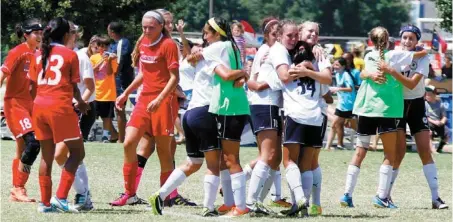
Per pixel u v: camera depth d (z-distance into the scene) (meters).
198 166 22.30
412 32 25.39
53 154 22.59
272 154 22.28
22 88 25.06
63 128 22.16
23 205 23.83
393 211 24.16
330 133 44.56
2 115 45.50
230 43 21.80
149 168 34.09
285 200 24.89
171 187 22.20
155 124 24.03
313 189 23.02
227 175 22.52
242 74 21.52
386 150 25.22
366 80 25.27
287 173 22.05
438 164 38.97
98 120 47.72
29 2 64.88
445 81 57.31
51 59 22.19
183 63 28.55
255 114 22.33
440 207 25.19
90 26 66.81
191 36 59.59
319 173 22.95
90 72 25.19
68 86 22.28
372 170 35.47
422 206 25.91
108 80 43.31
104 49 42.72
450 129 49.34
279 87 22.05
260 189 22.36
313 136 22.14
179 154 39.06
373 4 141.38
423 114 25.73
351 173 25.27
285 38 21.98
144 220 21.14
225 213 22.62
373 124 25.12
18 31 25.75
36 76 22.70
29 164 24.83
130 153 24.16
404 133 25.78
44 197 22.48
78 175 22.97
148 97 23.95
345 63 43.62
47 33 22.31
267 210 22.45
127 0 67.38
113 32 44.00
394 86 25.05
